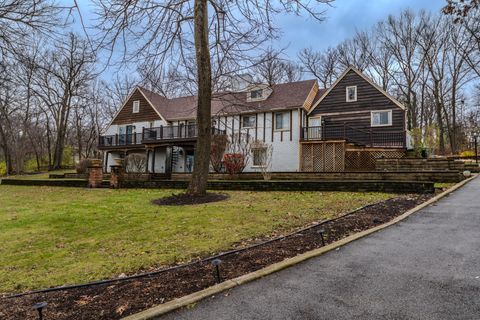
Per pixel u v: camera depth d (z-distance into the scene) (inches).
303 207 288.4
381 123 759.1
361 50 1405.0
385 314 96.0
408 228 194.2
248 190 452.1
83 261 165.3
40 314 94.8
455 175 418.9
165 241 194.9
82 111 1521.9
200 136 367.9
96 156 1496.1
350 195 357.4
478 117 1311.5
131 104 1084.5
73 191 525.0
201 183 366.6
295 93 860.0
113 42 266.4
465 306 98.3
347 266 136.3
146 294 116.4
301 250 159.9
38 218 284.2
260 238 191.3
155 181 523.8
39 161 1461.6
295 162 789.2
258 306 104.0
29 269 157.4
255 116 858.1
